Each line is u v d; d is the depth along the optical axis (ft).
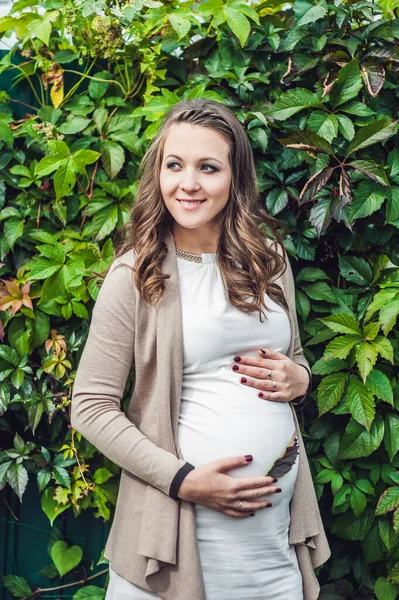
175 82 6.63
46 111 6.62
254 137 6.20
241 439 4.77
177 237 5.09
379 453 6.42
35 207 6.58
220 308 4.87
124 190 6.43
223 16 6.29
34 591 6.82
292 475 4.98
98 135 6.64
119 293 4.83
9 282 6.36
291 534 5.02
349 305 6.40
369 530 6.41
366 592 6.66
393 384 6.26
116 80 6.73
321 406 5.96
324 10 6.13
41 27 6.33
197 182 4.76
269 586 4.81
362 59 6.26
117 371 4.81
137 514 4.80
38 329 6.47
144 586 4.69
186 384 4.89
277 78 6.49
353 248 6.52
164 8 6.43
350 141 6.08
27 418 6.61
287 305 5.34
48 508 6.58
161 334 4.75
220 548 4.71
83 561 6.88
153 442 4.80
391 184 6.26
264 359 5.00
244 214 5.11
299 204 6.10
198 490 4.55
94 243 6.43
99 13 6.28
